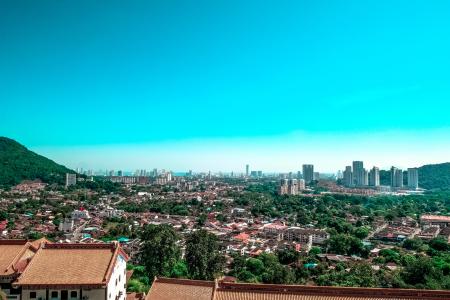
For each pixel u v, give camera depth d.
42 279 68.31
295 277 151.25
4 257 74.44
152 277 124.00
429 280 138.75
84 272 70.62
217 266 132.00
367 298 61.66
